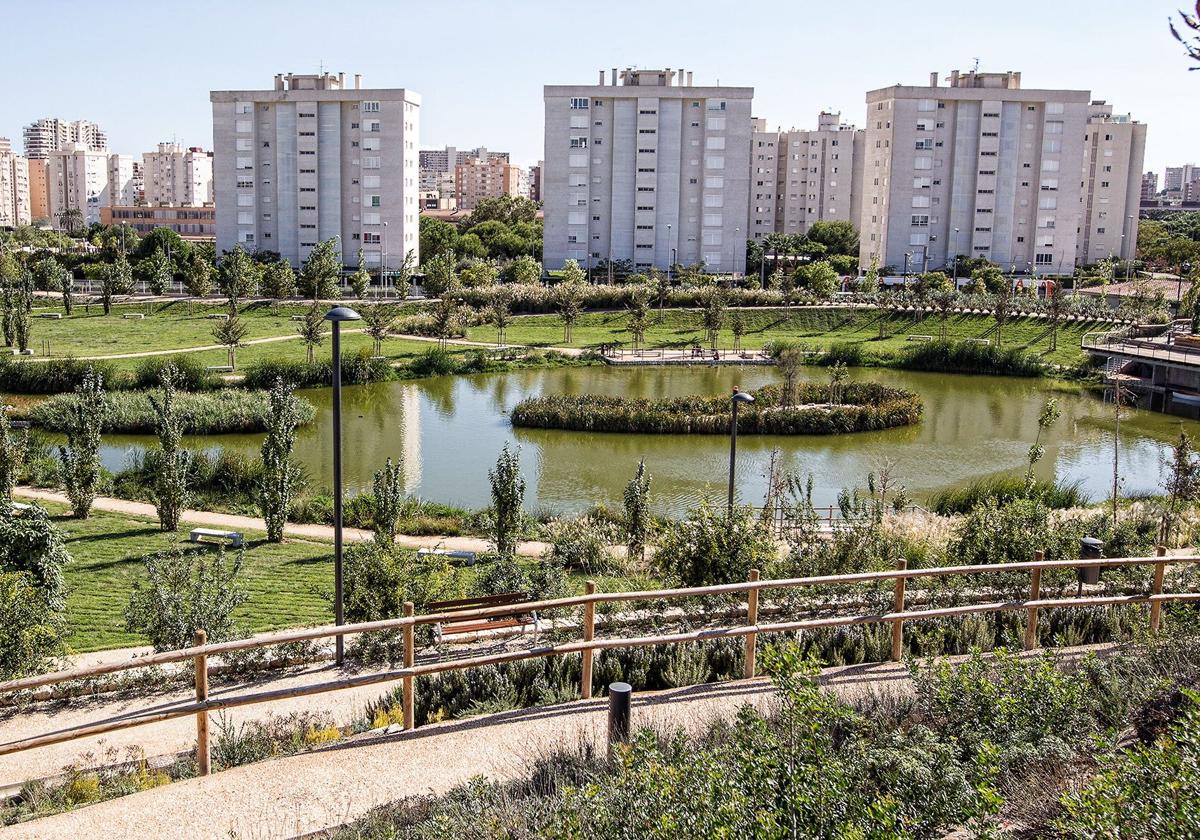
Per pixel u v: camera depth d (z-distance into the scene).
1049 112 110.00
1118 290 92.38
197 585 18.08
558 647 9.96
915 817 6.55
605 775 7.48
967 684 8.30
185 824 7.78
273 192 110.00
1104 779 5.99
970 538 18.31
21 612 16.20
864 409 49.78
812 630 11.88
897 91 109.69
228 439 45.66
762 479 39.56
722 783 6.47
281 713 12.82
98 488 33.59
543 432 47.75
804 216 149.62
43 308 84.69
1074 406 57.25
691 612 13.98
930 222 112.25
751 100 107.62
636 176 108.44
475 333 77.81
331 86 108.88
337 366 16.70
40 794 9.78
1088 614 12.48
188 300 86.44
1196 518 25.12
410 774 8.50
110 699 15.11
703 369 66.81
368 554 19.17
